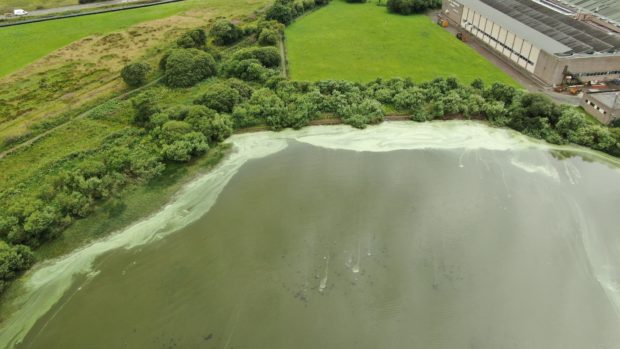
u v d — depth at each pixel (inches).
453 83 3361.2
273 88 3440.0
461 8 4707.2
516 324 1829.5
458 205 2401.6
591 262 2089.1
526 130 2974.9
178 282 1998.0
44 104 3189.0
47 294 1943.9
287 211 2365.9
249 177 2613.2
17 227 2098.9
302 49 4266.7
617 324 1824.6
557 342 1764.3
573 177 2605.8
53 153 2728.8
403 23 4982.8
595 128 2842.0
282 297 1925.4
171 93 3444.9
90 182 2379.4
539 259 2101.4
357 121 3053.6
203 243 2186.3
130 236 2224.4
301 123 3058.6
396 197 2453.2
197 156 2770.7
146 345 1749.5
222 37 4306.1
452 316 1857.8
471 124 3100.4
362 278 2004.2
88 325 1825.8
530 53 3668.8
